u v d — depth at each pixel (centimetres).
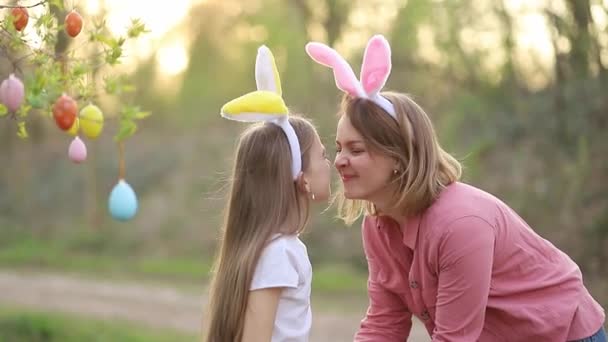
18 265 1351
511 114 1110
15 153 1862
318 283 1038
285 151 209
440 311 199
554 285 205
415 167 199
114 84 255
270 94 210
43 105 229
